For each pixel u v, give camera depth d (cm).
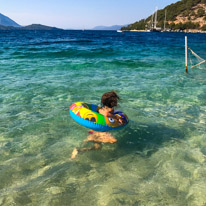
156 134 420
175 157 346
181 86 762
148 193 266
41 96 622
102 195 262
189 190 273
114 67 1113
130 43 3025
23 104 557
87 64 1160
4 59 1275
